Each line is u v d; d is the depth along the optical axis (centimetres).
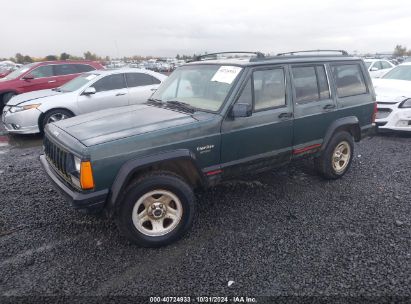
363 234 351
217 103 368
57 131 352
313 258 310
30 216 394
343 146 496
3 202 432
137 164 304
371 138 756
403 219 382
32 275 290
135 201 312
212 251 324
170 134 324
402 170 544
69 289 273
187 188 334
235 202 431
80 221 383
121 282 281
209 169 357
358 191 462
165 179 321
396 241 337
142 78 884
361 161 592
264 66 391
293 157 434
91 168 288
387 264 300
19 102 766
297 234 353
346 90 488
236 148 372
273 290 269
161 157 316
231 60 411
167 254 321
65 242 340
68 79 1070
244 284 277
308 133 439
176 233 336
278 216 393
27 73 1028
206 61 440
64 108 776
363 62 520
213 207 417
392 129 726
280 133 407
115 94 831
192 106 386
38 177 526
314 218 388
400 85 785
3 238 348
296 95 422
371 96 522
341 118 475
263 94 391
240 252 321
